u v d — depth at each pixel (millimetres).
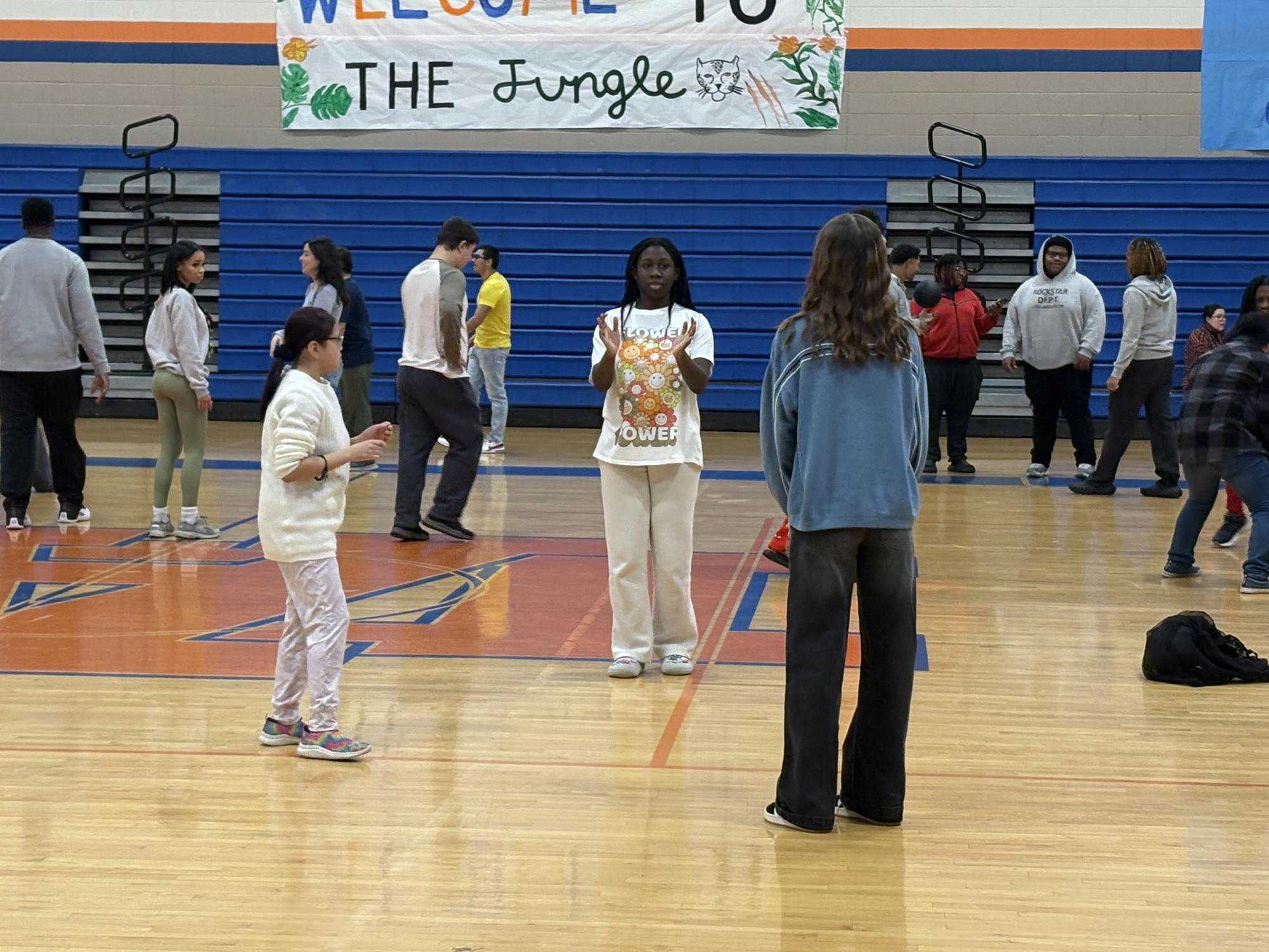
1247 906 3594
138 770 4590
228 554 8266
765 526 9445
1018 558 8398
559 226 14688
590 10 14547
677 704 5422
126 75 14820
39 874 3725
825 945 3340
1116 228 14367
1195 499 7754
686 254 14656
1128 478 11797
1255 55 13984
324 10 14656
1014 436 14531
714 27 14484
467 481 8773
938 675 5879
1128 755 4848
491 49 14648
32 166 14852
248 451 12758
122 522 9289
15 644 6223
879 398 4035
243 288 14820
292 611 4812
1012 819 4223
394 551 8492
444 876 3740
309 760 4715
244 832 4047
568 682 5730
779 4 14430
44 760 4680
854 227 4062
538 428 14781
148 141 14867
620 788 4465
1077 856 3934
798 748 4098
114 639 6336
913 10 14438
